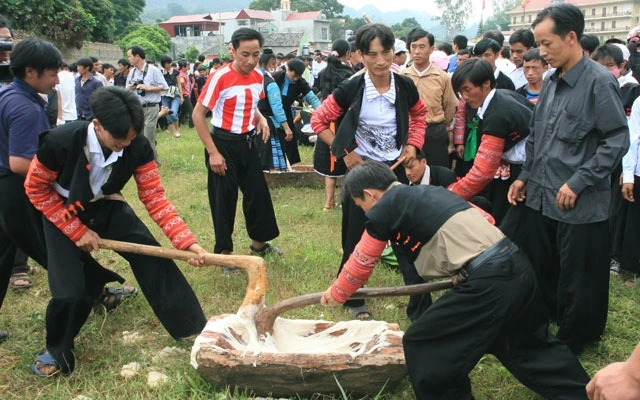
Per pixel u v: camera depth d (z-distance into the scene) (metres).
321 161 6.91
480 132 5.00
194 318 3.77
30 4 18.30
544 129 3.63
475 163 4.00
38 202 3.35
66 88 7.15
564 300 3.62
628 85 5.21
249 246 5.75
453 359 2.82
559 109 3.52
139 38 32.62
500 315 2.78
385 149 4.18
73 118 7.30
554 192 3.56
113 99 3.08
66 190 3.38
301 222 6.66
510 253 2.86
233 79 4.86
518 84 6.53
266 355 3.12
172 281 3.73
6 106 3.61
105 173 3.41
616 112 3.27
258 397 3.19
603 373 1.70
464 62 4.02
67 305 3.36
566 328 3.62
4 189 3.73
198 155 10.63
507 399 3.28
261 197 5.24
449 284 3.21
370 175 3.09
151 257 3.68
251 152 5.12
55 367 3.47
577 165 3.45
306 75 16.77
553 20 3.35
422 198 2.95
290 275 5.02
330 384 3.12
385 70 3.95
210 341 3.22
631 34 6.59
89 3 23.78
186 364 3.58
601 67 3.40
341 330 3.66
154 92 9.51
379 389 3.17
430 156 5.75
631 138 4.64
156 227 6.49
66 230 3.39
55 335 3.45
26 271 4.91
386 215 2.93
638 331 4.01
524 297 2.82
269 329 3.51
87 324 4.10
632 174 4.62
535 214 3.86
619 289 4.73
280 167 8.34
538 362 2.98
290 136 7.84
